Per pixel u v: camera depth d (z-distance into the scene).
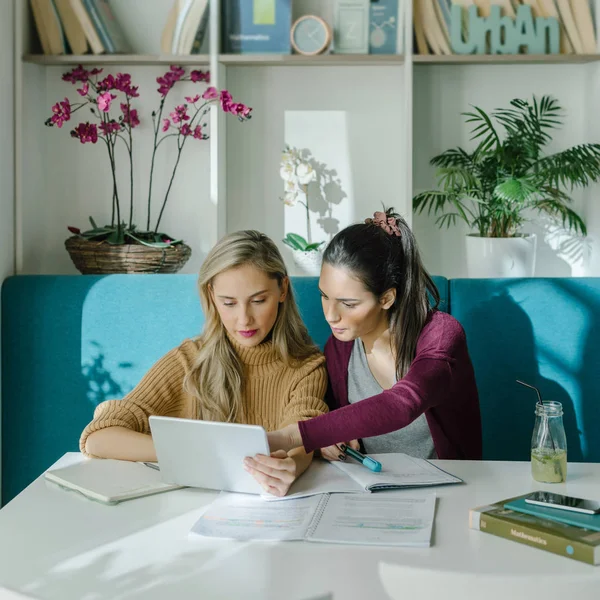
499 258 2.59
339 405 1.79
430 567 1.05
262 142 2.84
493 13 2.62
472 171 2.78
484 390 2.17
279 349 1.78
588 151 2.71
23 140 2.55
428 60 2.60
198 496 1.37
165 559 1.09
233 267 1.67
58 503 1.33
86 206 2.82
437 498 1.32
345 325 1.61
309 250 2.68
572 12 2.65
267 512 1.27
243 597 0.98
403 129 2.67
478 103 2.82
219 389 1.75
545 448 1.40
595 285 2.15
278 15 2.62
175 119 2.51
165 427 1.37
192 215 2.83
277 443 1.42
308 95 2.82
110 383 2.26
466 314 2.17
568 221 2.84
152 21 2.79
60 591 1.00
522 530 1.12
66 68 2.76
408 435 1.77
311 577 1.03
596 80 2.69
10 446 2.29
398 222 1.66
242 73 2.81
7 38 2.44
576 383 2.15
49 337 2.27
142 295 2.25
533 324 2.16
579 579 1.01
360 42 2.62
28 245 2.61
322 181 2.85
